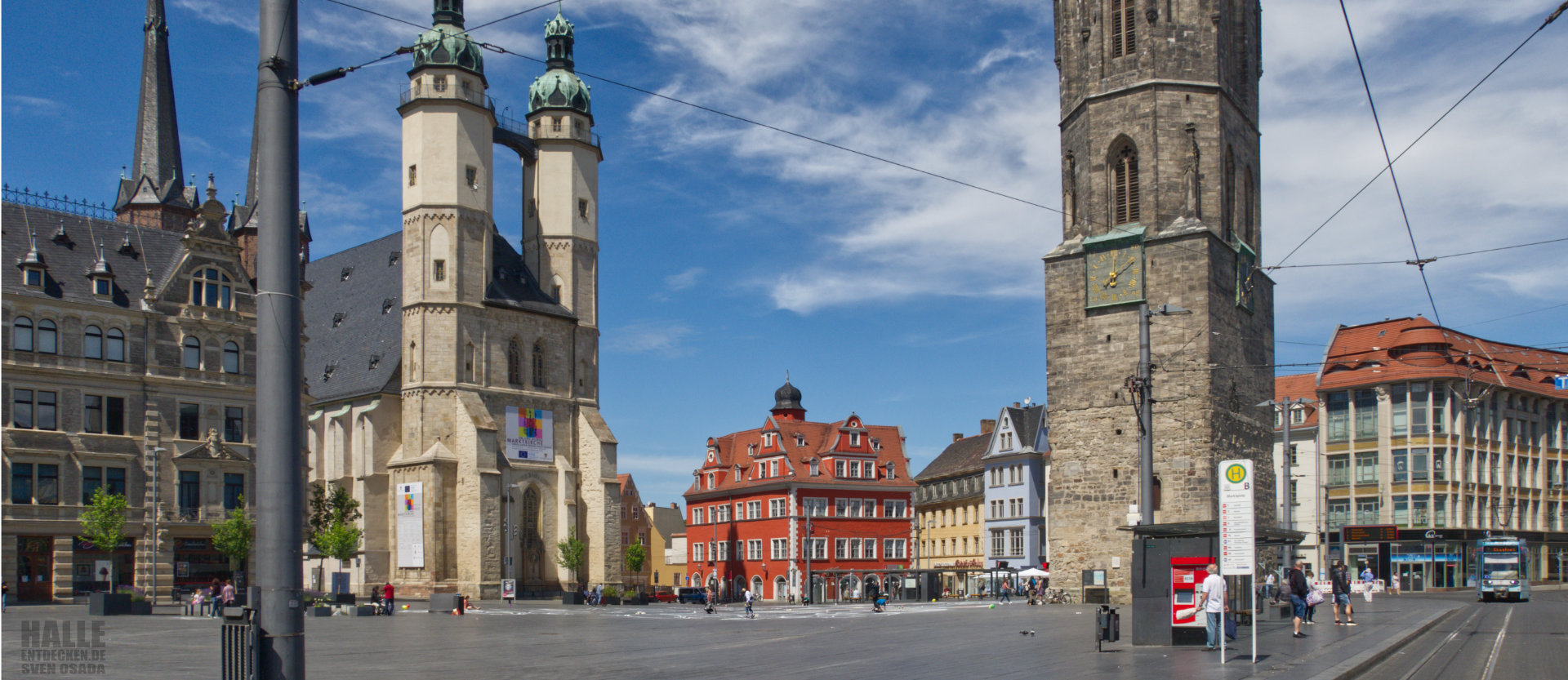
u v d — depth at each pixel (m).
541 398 91.69
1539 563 98.38
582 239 97.25
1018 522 109.19
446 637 38.19
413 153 88.00
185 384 68.50
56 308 64.06
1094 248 61.66
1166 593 28.44
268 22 13.47
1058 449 62.31
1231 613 29.27
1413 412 92.62
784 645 31.67
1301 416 98.75
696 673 23.61
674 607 79.12
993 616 47.88
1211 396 58.00
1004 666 23.83
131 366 66.56
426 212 87.12
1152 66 61.00
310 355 100.12
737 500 124.25
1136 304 60.06
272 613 12.83
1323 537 88.12
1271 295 67.69
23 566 61.41
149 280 68.25
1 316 61.75
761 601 115.88
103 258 67.69
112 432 65.62
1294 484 98.31
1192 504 57.78
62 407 63.59
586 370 96.06
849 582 114.19
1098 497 60.59
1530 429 99.88
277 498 12.91
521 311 90.69
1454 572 89.88
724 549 126.19
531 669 24.94
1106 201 62.03
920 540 129.38
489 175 90.12
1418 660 25.97
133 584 65.12
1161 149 60.50
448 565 84.75
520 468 89.12
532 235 97.56
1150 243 60.03
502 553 85.50
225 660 12.96
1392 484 92.75
